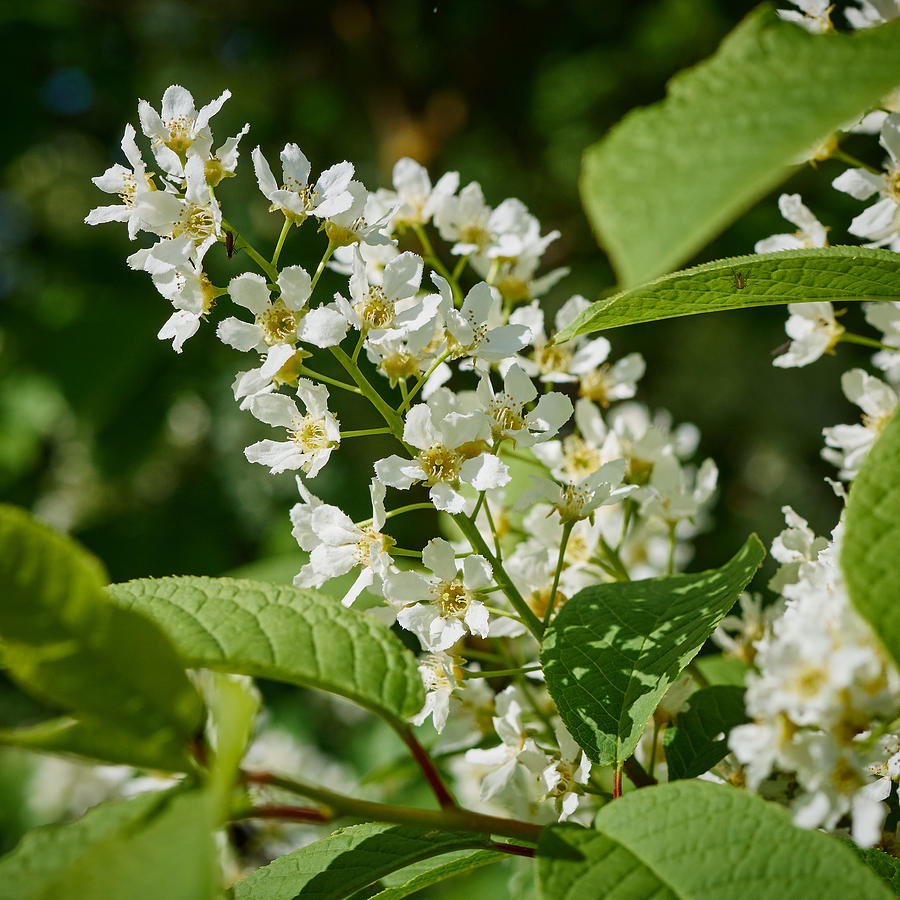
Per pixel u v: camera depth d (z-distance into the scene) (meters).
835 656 0.23
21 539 0.23
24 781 0.48
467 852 0.28
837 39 0.22
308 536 0.27
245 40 0.82
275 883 0.26
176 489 0.63
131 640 0.23
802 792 0.27
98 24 0.71
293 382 0.27
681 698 0.28
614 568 0.30
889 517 0.23
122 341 0.55
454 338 0.27
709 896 0.23
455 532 0.33
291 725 0.50
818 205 0.56
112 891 0.22
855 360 0.63
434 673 0.28
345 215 0.27
